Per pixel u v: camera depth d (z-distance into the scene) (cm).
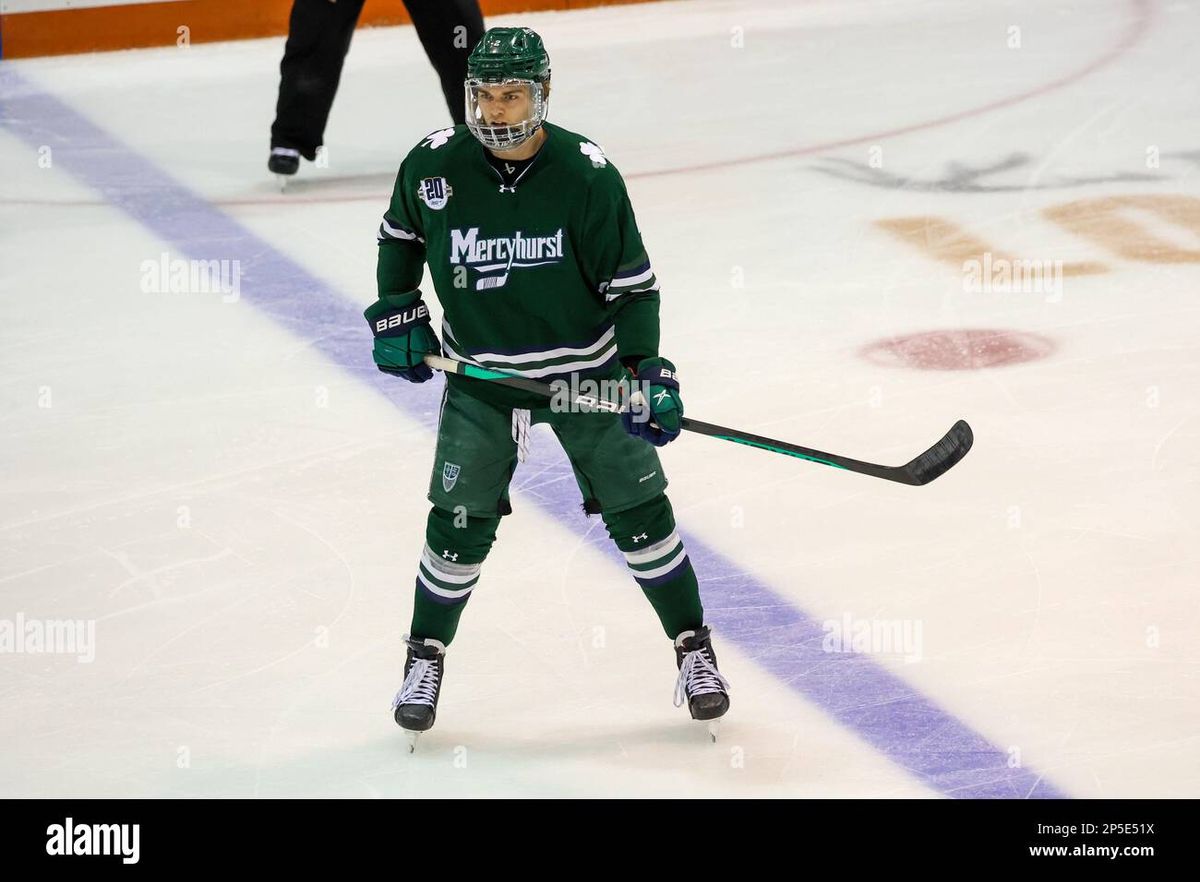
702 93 2966
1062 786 987
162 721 1092
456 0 2334
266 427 1606
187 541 1362
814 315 1870
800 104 2855
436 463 1031
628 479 1026
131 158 2672
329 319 1927
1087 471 1430
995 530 1330
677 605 1061
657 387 977
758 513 1377
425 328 1036
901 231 2158
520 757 1040
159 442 1576
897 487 1414
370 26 3603
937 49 3209
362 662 1165
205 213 2370
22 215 2377
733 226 2217
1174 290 1883
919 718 1069
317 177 2556
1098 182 2317
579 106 2908
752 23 3531
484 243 966
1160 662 1123
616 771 1020
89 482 1488
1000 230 2138
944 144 2553
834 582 1256
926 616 1201
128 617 1234
